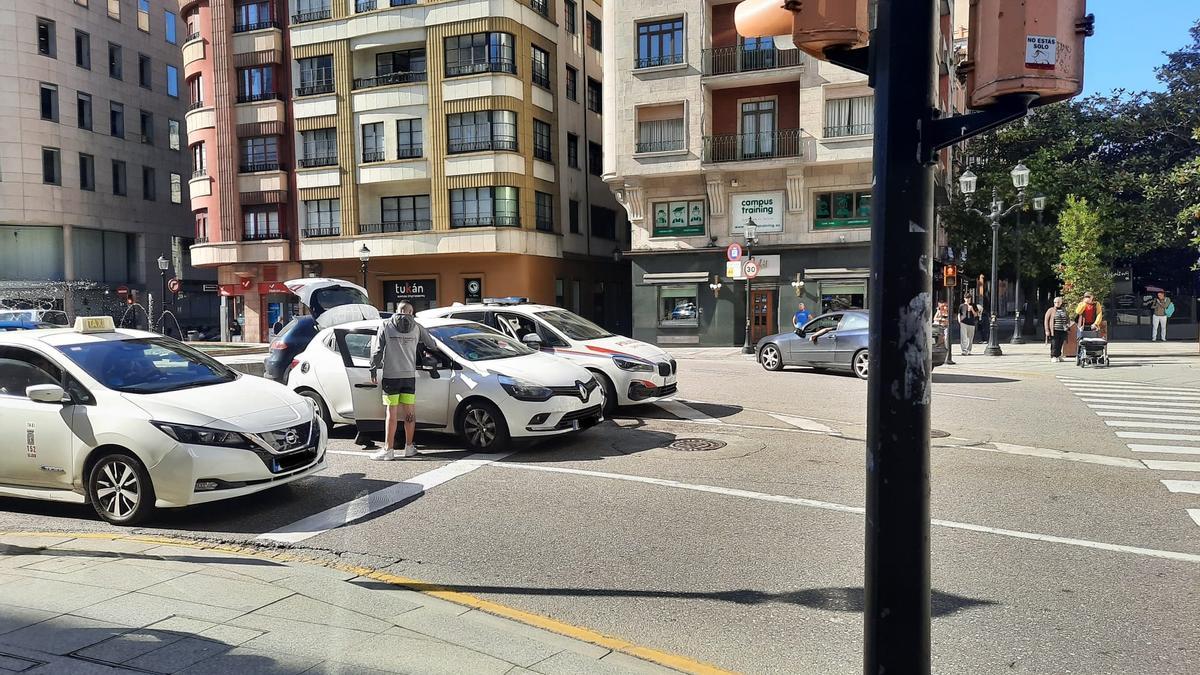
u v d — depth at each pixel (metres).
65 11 40.75
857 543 5.59
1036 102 2.04
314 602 4.29
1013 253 32.50
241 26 36.78
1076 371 18.42
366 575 4.93
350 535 5.82
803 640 4.04
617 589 4.75
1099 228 28.62
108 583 4.53
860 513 6.33
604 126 30.55
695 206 29.97
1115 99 33.84
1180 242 30.17
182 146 48.72
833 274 27.91
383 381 8.41
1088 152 33.91
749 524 6.05
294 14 36.03
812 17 2.20
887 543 2.09
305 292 14.86
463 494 6.96
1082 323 19.78
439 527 6.01
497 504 6.63
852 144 26.92
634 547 5.53
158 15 46.81
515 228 32.72
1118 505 6.62
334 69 35.41
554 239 35.66
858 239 27.64
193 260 38.47
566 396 8.70
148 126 46.12
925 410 2.07
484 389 8.63
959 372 18.28
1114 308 32.56
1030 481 7.47
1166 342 29.06
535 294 34.44
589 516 6.28
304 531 5.92
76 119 41.31
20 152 38.84
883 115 2.08
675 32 29.06
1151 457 8.56
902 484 2.07
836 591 4.70
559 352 11.29
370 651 3.65
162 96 47.09
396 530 5.94
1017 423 10.81
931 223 2.09
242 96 36.97
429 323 9.71
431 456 8.57
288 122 36.69
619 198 30.94
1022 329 36.44
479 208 33.09
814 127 27.36
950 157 34.28
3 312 21.14
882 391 2.09
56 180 40.31
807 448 8.92
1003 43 1.95
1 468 6.45
